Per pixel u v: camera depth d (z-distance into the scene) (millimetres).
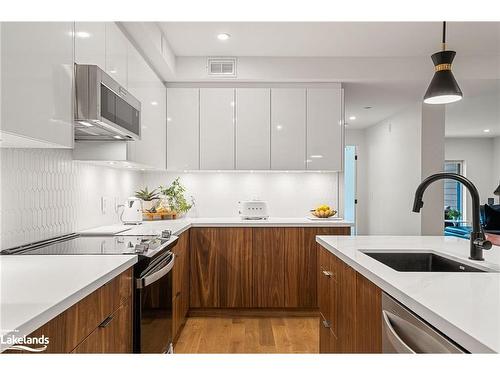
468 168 9484
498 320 862
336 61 3908
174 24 3107
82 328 1186
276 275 3660
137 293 1722
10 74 1292
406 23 3082
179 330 3107
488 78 3908
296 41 3494
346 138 7074
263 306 3652
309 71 3908
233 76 3891
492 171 9469
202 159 3941
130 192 3869
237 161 3939
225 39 3443
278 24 3113
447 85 2381
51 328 998
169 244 2229
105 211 3178
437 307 955
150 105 3293
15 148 1907
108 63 2289
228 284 3660
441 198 4668
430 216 4660
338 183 4289
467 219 9523
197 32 3283
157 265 1970
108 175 3256
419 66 3922
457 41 3516
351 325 1672
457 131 8398
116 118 2100
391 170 5715
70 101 1763
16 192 1920
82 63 1906
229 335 3145
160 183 4242
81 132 2287
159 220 3869
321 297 2344
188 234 3543
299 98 3957
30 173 2047
